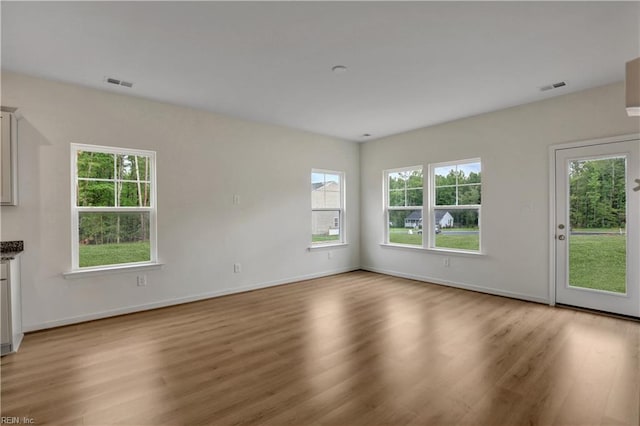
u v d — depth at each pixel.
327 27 2.36
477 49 2.69
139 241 3.90
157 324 3.38
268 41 2.55
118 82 3.35
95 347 2.81
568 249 3.81
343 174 6.12
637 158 3.32
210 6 2.09
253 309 3.88
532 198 4.07
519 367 2.39
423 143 5.26
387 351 2.69
